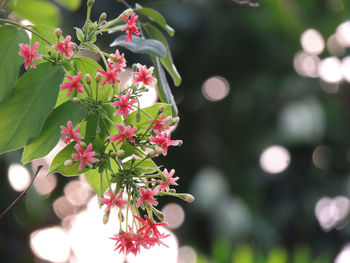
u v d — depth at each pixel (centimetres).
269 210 647
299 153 659
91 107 164
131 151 168
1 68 169
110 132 174
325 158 662
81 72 175
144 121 173
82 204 592
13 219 534
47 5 282
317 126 565
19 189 479
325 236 682
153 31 213
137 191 166
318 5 632
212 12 593
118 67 165
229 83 631
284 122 571
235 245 562
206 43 597
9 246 545
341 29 634
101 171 165
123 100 162
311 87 621
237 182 624
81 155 158
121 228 166
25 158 165
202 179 572
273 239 598
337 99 639
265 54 622
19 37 174
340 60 645
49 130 166
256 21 603
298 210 653
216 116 636
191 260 639
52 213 575
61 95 178
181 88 619
